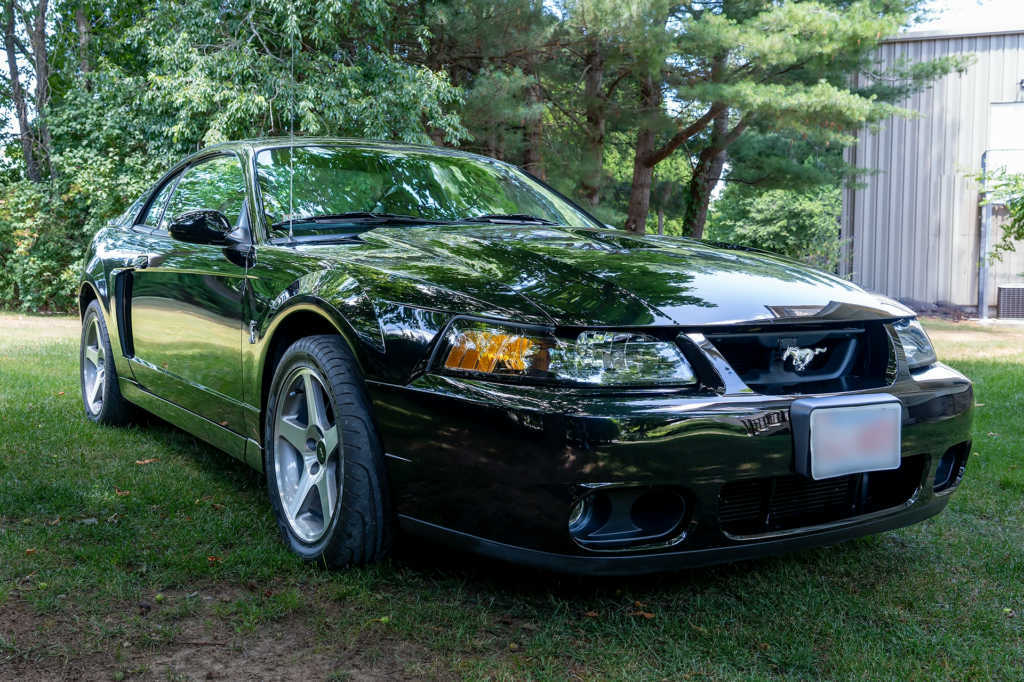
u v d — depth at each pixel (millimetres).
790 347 2098
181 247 3172
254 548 2443
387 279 2252
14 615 1977
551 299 2041
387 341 2129
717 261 2426
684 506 1937
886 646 1953
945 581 2363
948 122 16406
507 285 2125
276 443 2494
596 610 2102
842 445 2002
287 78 10070
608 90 14766
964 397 2346
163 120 11883
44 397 4582
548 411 1850
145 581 2195
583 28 11797
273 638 1914
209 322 2898
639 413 1851
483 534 1973
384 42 12109
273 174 3018
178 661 1798
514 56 12711
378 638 1924
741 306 2096
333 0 10164
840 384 2135
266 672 1764
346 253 2490
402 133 10789
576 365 1921
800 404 1978
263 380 2586
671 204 22906
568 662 1842
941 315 15883
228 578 2232
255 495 2951
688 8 12922
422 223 2926
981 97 16203
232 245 2781
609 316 1979
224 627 1960
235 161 3219
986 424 4625
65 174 12633
